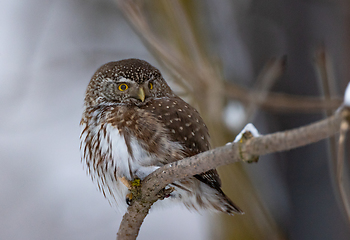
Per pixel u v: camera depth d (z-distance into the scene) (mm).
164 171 6664
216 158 5613
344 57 10547
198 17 13102
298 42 11531
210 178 8398
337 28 10875
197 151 8438
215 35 13492
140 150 7988
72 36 19375
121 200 8758
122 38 19000
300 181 11375
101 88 9172
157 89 9406
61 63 18141
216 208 9055
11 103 17625
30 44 19078
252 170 12250
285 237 11430
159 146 8039
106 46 19016
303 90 11305
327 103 8664
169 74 11758
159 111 8492
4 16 19547
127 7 10484
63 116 18484
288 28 11742
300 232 11117
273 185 12086
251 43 12961
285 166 11695
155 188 6957
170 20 12523
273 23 12344
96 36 19219
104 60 18234
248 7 13133
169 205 9023
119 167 8109
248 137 5117
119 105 8781
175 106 8688
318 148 11250
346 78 10422
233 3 13477
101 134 8305
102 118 8523
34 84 18391
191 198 8789
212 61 12219
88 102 9383
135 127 8102
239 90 10594
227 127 11484
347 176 8992
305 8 11461
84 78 18766
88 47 18984
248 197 11797
